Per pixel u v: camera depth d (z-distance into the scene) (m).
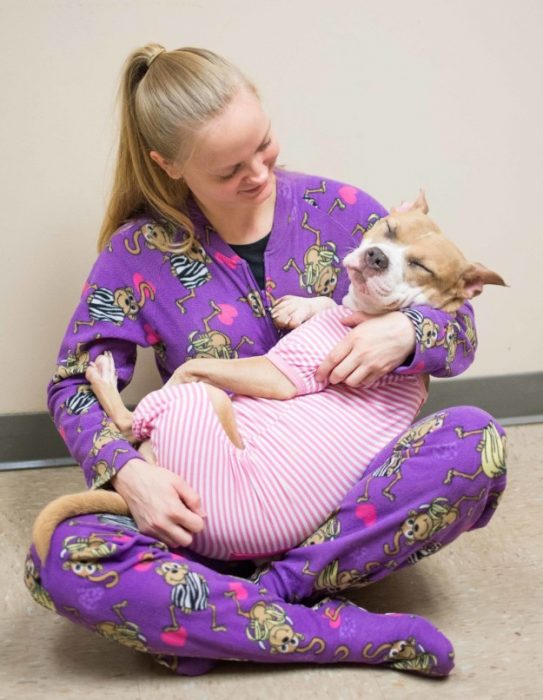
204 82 1.41
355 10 1.86
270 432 1.43
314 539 1.43
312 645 1.36
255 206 1.57
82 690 1.37
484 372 2.21
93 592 1.29
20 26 1.74
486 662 1.43
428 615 1.55
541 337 2.20
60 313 1.96
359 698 1.35
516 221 2.09
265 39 1.84
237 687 1.37
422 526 1.38
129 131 1.53
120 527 1.34
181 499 1.38
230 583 1.34
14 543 1.74
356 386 1.46
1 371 1.98
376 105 1.94
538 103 2.01
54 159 1.84
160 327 1.58
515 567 1.68
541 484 1.94
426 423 1.40
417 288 1.49
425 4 1.88
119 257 1.57
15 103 1.79
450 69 1.94
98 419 1.49
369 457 1.44
